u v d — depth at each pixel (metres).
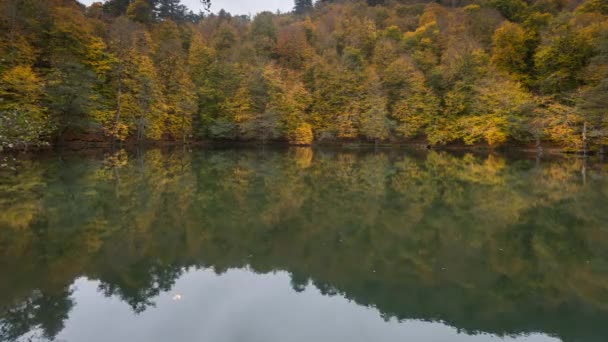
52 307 5.80
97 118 31.62
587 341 5.21
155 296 6.28
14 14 28.70
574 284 7.09
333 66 51.62
